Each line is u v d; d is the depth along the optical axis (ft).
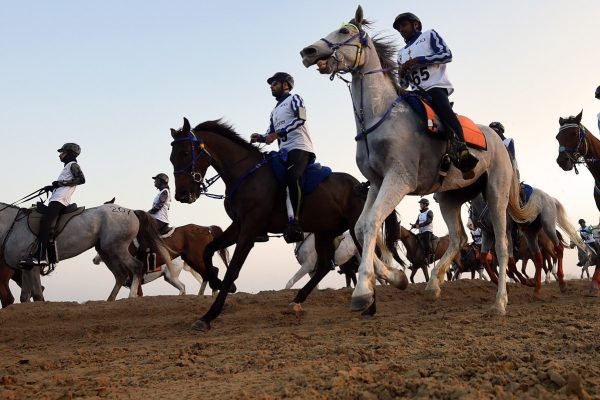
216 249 27.91
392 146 20.29
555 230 37.42
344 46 20.97
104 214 38.40
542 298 33.73
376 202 19.85
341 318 26.55
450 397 10.43
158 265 49.96
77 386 14.11
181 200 25.79
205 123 26.53
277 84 27.71
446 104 20.94
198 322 24.88
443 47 21.35
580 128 31.71
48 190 37.01
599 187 32.32
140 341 23.36
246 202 25.86
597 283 32.65
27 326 29.76
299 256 45.68
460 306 30.32
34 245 35.91
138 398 12.52
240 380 13.60
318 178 27.99
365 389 11.43
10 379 14.80
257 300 34.65
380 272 20.75
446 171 21.27
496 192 23.38
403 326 20.66
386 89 21.17
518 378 11.43
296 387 12.07
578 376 10.39
